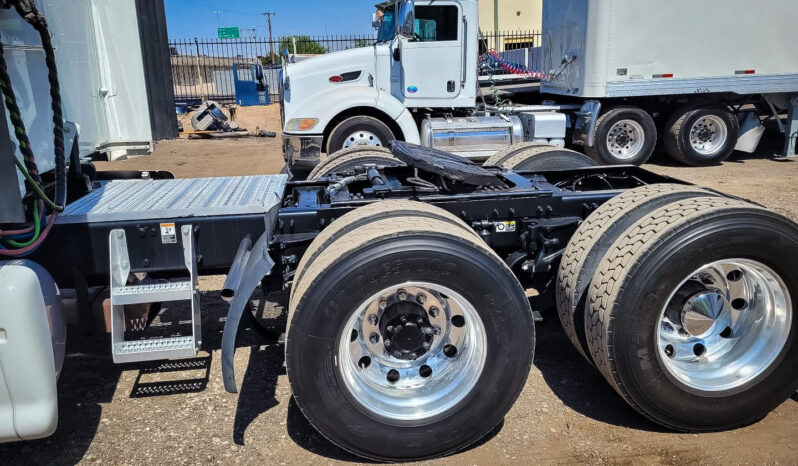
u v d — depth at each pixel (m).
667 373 2.86
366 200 3.51
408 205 3.14
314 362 2.63
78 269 3.19
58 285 3.38
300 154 8.85
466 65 9.35
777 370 2.96
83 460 2.87
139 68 4.76
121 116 4.77
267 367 3.76
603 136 10.34
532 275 3.62
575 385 3.50
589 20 9.79
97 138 4.49
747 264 2.85
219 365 3.78
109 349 3.99
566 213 3.67
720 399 2.93
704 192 3.21
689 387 2.89
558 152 5.07
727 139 10.54
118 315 3.06
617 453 2.87
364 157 5.18
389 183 4.19
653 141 10.48
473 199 3.55
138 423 3.17
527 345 2.79
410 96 9.33
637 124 10.37
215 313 4.53
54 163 3.17
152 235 3.24
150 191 3.88
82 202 3.48
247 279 2.81
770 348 2.97
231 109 18.59
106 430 3.11
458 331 2.94
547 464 2.80
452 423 2.78
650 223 2.87
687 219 2.76
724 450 2.88
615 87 9.98
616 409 3.25
